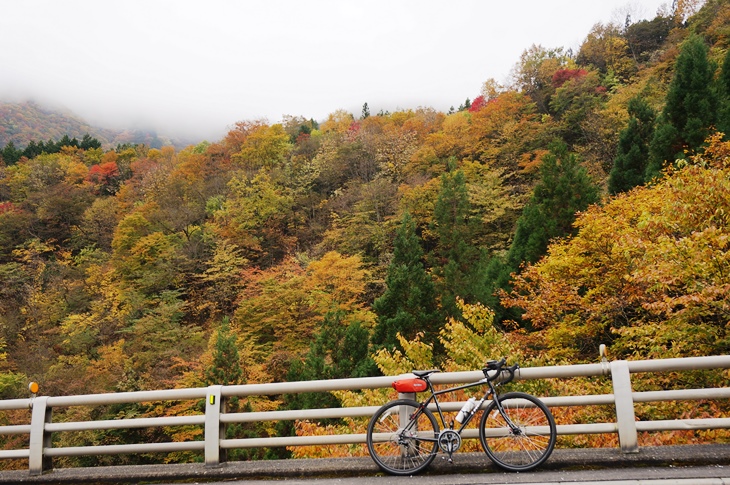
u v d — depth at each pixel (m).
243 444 5.05
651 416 7.41
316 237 41.28
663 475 4.14
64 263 39.94
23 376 23.27
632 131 23.08
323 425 15.30
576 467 4.45
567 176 18.38
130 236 38.91
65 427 5.28
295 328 25.91
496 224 34.06
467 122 49.59
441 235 27.09
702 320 8.19
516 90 53.47
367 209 38.50
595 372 4.68
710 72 19.64
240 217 40.50
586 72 49.00
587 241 10.89
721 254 7.08
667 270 7.43
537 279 12.37
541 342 12.12
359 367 16.12
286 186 47.12
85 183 55.97
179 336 25.56
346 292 27.58
